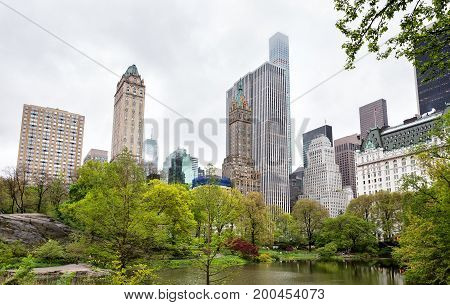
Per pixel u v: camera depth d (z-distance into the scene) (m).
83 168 53.00
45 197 61.97
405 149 134.62
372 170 152.38
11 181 57.69
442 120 21.09
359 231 82.50
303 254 82.94
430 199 22.28
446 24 10.53
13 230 39.56
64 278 23.91
